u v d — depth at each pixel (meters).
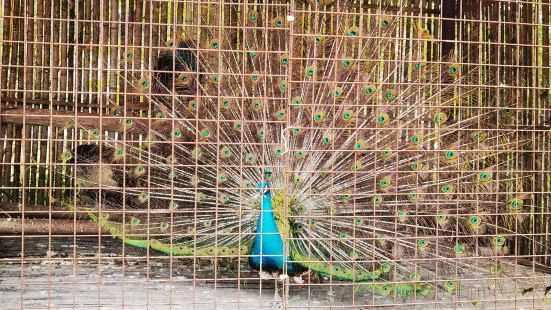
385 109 7.60
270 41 8.12
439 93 7.44
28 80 10.62
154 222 7.99
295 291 7.68
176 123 8.02
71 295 6.98
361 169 7.47
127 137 9.34
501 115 8.80
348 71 7.50
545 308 6.54
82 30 10.80
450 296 7.49
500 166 8.46
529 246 9.13
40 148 10.74
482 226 7.38
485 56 10.02
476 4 10.52
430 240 7.38
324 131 7.52
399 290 6.79
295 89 7.84
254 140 7.79
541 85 9.59
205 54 8.20
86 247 10.17
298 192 7.39
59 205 10.67
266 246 6.87
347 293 7.62
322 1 7.20
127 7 10.86
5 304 6.47
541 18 9.77
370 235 7.37
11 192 10.64
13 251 9.66
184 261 9.01
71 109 10.71
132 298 6.96
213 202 7.86
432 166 7.52
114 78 10.72
